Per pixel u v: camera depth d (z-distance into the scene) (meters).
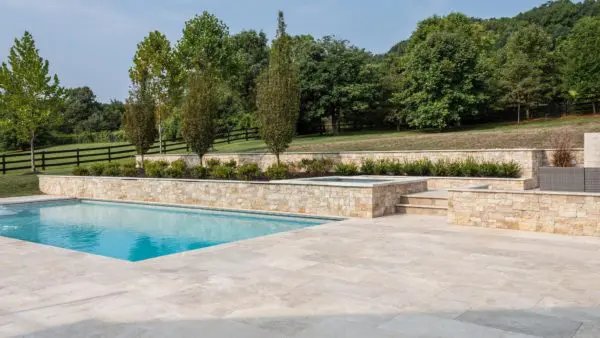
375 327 4.00
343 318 4.24
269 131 16.34
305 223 11.68
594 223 8.04
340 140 27.72
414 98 34.38
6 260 7.00
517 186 12.98
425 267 6.09
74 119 60.25
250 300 4.82
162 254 8.59
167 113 26.70
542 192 8.54
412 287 5.20
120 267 6.44
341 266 6.21
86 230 11.34
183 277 5.80
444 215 10.80
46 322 4.25
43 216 13.97
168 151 30.22
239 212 13.39
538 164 15.38
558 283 5.30
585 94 33.84
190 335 3.88
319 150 22.48
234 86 43.03
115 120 60.44
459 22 45.62
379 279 5.55
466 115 35.09
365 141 23.83
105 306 4.70
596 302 4.62
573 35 39.34
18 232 11.22
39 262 6.85
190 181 15.09
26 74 22.34
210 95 18.53
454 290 5.07
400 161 17.22
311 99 38.03
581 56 33.94
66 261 6.90
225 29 34.62
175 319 4.28
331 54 37.31
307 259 6.64
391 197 11.51
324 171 17.23
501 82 35.25
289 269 6.09
